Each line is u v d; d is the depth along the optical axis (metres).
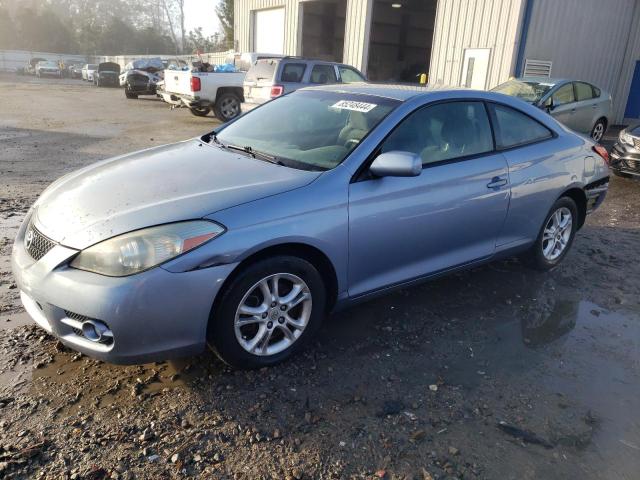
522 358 3.51
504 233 4.33
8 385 2.94
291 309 3.22
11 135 11.78
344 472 2.48
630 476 2.56
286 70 12.81
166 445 2.58
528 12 15.44
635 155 8.84
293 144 3.77
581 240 6.00
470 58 16.92
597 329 3.95
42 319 2.92
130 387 2.98
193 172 3.35
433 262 3.89
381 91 4.04
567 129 4.98
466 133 4.04
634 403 3.11
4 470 2.37
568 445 2.74
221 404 2.88
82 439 2.58
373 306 4.10
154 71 25.47
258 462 2.51
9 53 73.00
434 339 3.68
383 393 3.06
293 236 3.01
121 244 2.68
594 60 17.67
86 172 3.59
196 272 2.73
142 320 2.67
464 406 2.99
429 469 2.53
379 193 3.39
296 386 3.07
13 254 3.13
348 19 20.84
